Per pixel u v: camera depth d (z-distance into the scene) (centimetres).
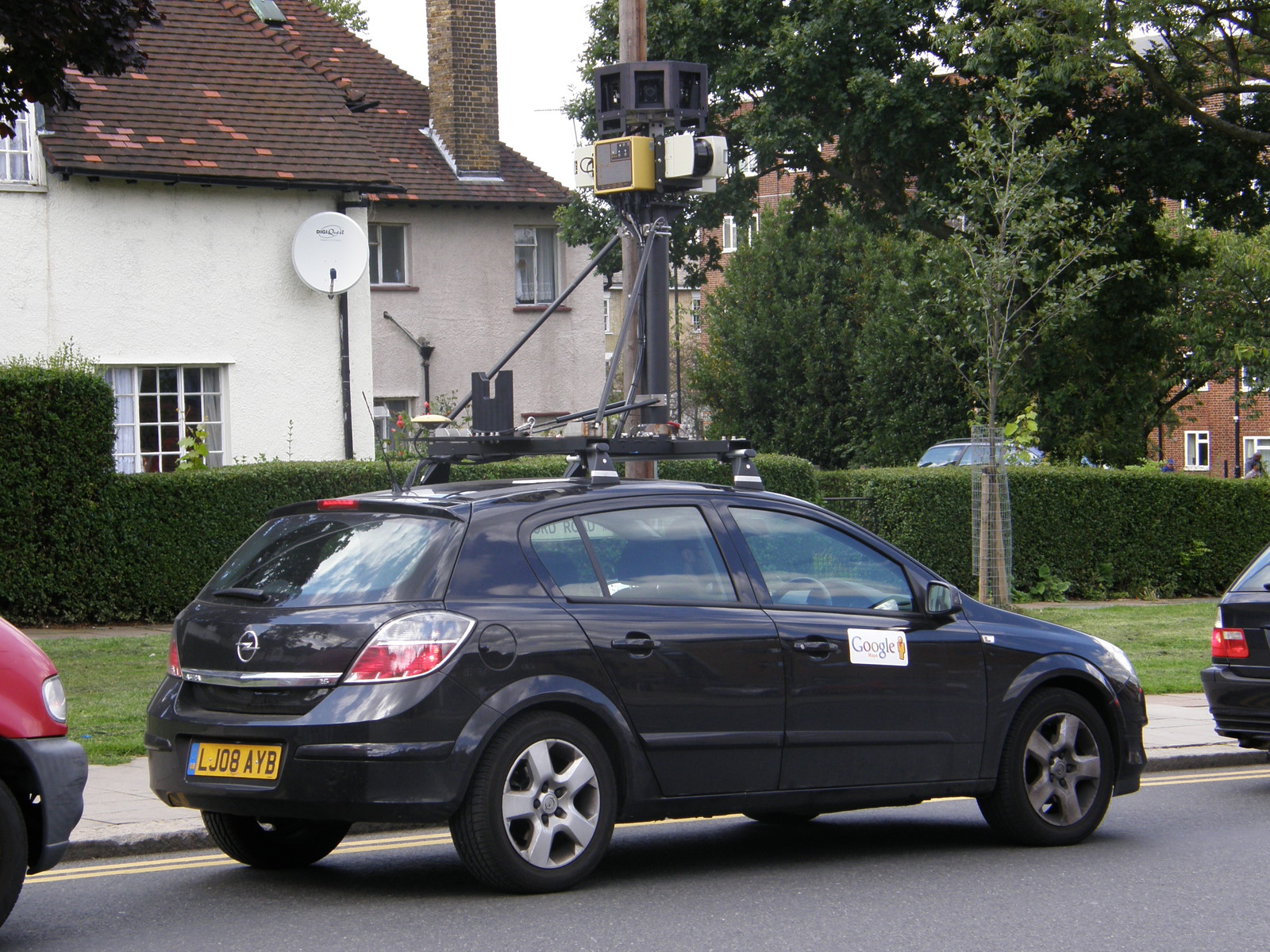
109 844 1231
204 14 3753
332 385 3566
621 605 1123
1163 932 1023
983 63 4003
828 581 1242
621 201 1809
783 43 4312
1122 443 4812
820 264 8212
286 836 1203
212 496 2683
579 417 1388
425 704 1021
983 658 1278
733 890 1138
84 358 3056
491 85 5231
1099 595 3778
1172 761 1780
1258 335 6756
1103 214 3462
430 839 1320
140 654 2275
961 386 6875
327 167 3509
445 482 1315
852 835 1388
